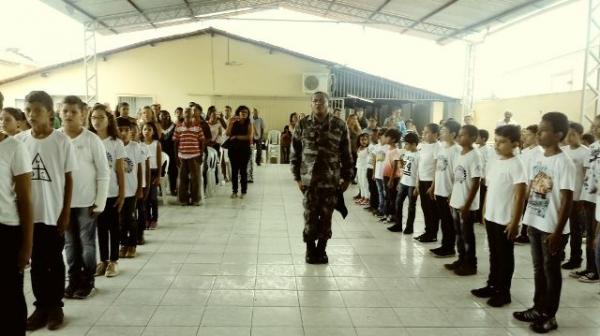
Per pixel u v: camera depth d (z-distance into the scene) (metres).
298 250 4.79
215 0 11.65
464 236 4.08
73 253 3.39
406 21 11.77
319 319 3.14
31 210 2.38
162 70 15.01
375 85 15.14
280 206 7.17
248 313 3.21
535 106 11.24
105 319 3.08
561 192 2.93
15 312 2.35
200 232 5.46
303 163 4.36
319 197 4.32
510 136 3.32
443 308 3.37
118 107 5.63
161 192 7.51
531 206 3.15
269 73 15.25
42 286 2.92
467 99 12.28
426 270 4.21
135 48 14.85
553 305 3.02
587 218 4.00
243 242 5.05
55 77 14.62
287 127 14.19
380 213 6.39
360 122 11.42
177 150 7.08
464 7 9.44
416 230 5.81
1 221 2.27
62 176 2.89
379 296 3.57
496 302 3.41
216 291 3.61
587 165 4.09
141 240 4.89
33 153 2.80
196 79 15.13
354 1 11.33
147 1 10.46
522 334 2.99
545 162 3.07
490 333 2.99
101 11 10.70
